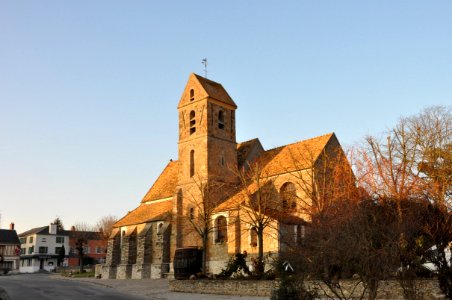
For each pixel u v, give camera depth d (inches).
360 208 1111.6
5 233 4557.1
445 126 1717.5
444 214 1154.0
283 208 1847.9
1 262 4249.5
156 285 1721.2
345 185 1553.9
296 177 1724.9
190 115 2261.3
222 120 2267.5
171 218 2204.7
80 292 1427.2
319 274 648.4
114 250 2452.0
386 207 1279.5
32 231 4744.1
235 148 2277.3
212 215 1977.1
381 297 995.3
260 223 1525.6
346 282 1017.5
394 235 799.1
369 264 604.4
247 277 1365.7
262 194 1817.2
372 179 1489.9
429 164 1633.9
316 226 1258.6
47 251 4554.6
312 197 1555.1
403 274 714.8
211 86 2308.1
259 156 2294.5
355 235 663.8
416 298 722.2
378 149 1574.8
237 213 1819.6
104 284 1822.1
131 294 1418.6
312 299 729.6
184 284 1475.1
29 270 4402.1
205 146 2134.6
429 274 925.2
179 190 2207.2
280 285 739.4
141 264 2215.8
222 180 2135.8
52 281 1977.1
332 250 637.9
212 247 1953.7
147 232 2266.2
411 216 1161.4
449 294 796.0
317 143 1964.8
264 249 1720.0
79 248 3287.4
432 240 1040.8
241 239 1824.6
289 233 1599.4
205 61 2375.7
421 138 1697.8
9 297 1192.8
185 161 2222.0
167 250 2165.4
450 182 1507.1
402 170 1480.1
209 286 1392.7
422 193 1376.7
